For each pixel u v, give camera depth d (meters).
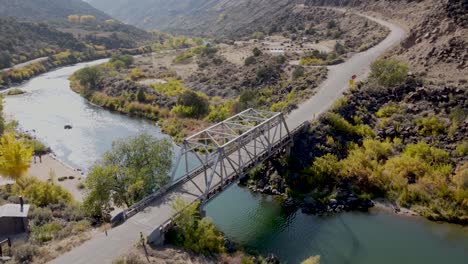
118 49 193.62
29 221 39.34
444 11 78.88
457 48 70.81
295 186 52.69
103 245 33.56
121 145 45.88
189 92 85.75
